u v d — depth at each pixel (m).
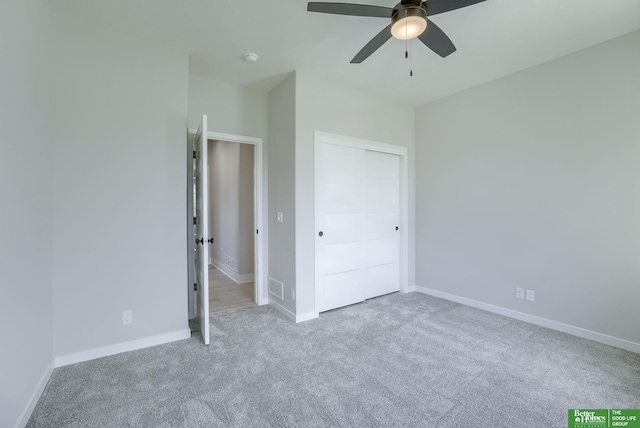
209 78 3.30
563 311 2.83
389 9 1.78
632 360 2.29
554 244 2.88
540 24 2.31
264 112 3.68
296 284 3.12
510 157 3.20
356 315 3.28
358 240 3.70
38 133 1.90
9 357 1.47
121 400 1.80
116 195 2.39
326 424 1.61
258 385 1.96
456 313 3.33
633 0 2.03
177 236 2.65
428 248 4.09
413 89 3.61
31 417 1.65
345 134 3.49
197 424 1.60
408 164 4.19
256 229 3.67
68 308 2.22
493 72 3.14
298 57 2.85
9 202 1.49
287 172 3.27
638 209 2.41
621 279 2.49
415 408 1.74
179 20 2.27
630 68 2.43
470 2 1.68
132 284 2.45
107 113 2.36
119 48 2.41
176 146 2.65
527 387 1.95
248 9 2.15
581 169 2.70
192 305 3.20
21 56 1.64
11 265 1.51
